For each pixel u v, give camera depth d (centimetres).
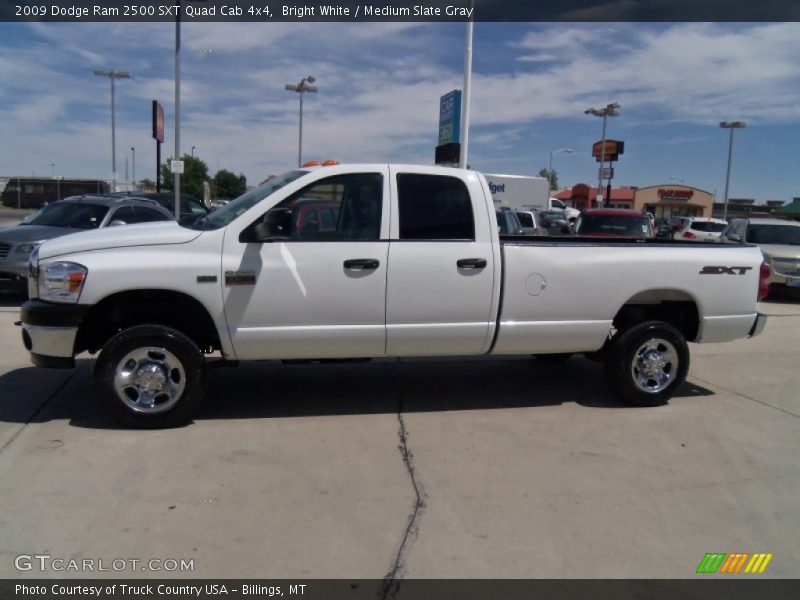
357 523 380
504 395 635
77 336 495
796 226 1456
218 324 507
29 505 390
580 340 579
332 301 516
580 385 674
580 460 479
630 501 416
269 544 356
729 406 616
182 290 495
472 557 349
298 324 516
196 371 511
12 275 1002
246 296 504
